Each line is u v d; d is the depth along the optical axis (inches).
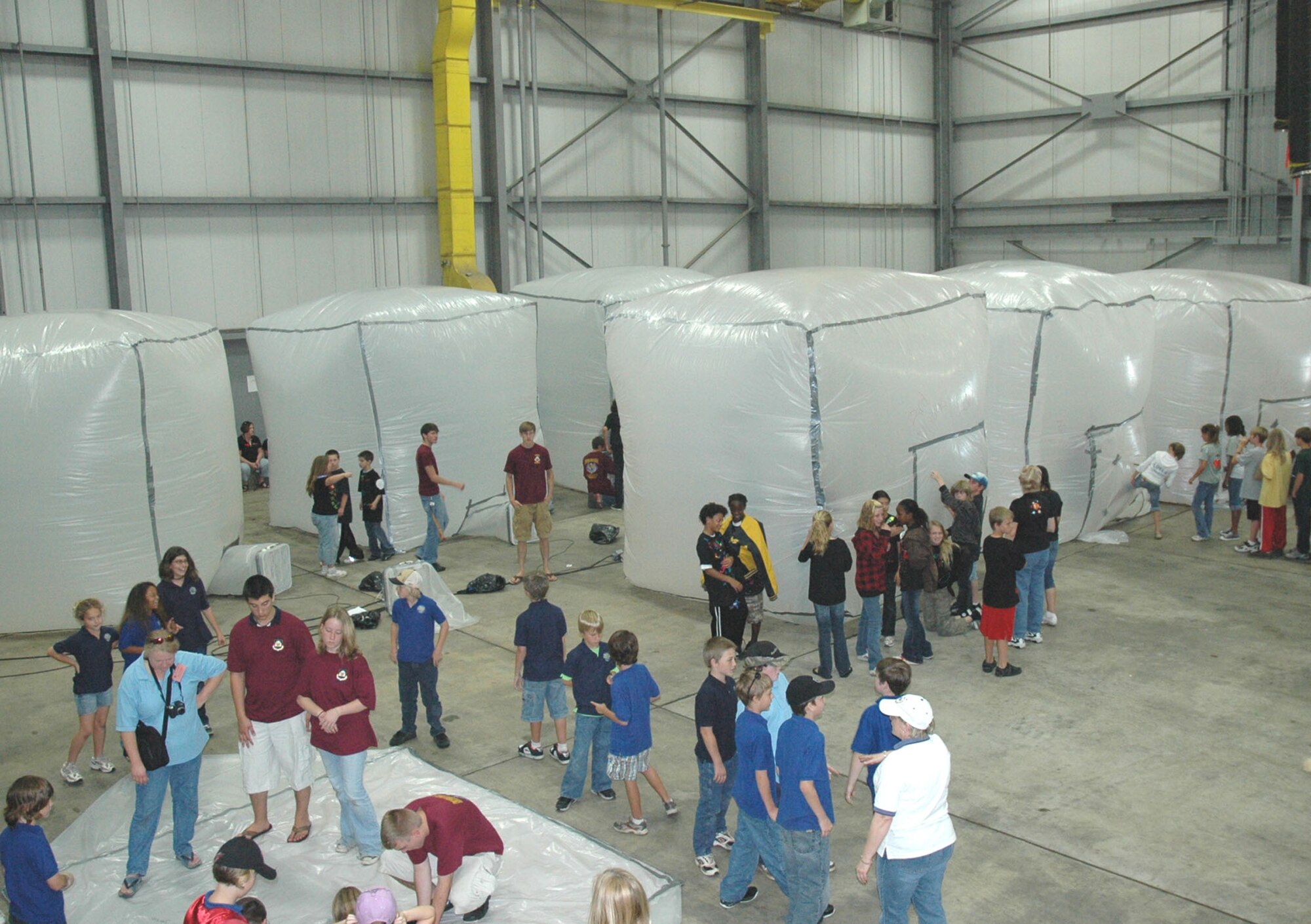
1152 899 247.0
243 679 273.7
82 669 309.6
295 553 546.9
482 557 538.9
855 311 414.6
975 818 284.2
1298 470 507.8
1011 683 372.2
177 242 663.8
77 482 417.1
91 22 612.1
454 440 550.0
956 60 1068.5
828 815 218.5
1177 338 605.3
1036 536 402.6
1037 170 1027.9
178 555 322.3
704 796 257.6
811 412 397.4
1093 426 533.3
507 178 791.7
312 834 280.2
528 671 318.7
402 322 530.6
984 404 464.8
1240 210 905.5
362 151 727.7
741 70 923.4
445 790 295.9
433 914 223.0
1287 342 605.3
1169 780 302.7
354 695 260.7
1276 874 255.6
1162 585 479.8
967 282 478.9
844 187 1013.2
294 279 711.7
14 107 597.9
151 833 255.6
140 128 641.0
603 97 836.0
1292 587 474.3
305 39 696.4
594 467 627.2
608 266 838.5
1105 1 958.4
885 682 236.2
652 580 460.8
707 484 424.2
